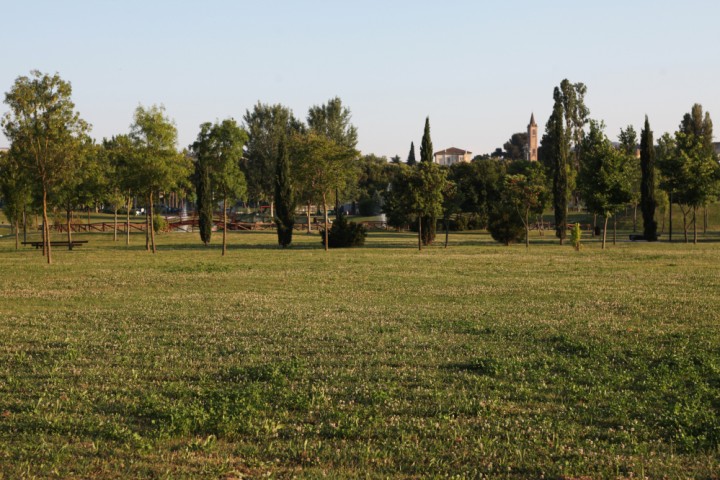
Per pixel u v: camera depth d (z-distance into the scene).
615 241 75.19
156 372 13.53
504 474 8.20
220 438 9.54
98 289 30.38
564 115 117.38
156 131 63.38
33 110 46.94
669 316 21.41
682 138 71.12
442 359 14.82
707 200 68.25
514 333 18.27
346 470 8.30
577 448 9.09
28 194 64.06
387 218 111.50
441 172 65.38
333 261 47.38
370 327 19.47
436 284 32.03
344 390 11.97
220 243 77.25
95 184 69.38
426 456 8.77
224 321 20.72
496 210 74.75
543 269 39.84
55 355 15.27
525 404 11.19
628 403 11.08
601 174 62.38
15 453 8.74
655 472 8.25
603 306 23.98
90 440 9.29
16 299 26.73
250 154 126.00
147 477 7.99
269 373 12.95
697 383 12.30
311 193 90.94
